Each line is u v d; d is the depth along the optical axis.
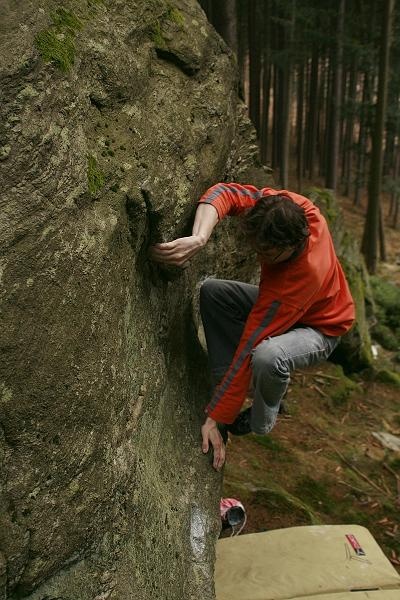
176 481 2.13
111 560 1.60
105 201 1.64
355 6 11.70
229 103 2.70
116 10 2.06
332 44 11.70
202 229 2.09
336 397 5.17
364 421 5.00
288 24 10.78
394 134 11.83
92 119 1.72
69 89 1.52
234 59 2.86
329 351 2.27
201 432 2.42
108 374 1.58
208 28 2.68
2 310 1.26
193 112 2.35
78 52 1.64
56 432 1.38
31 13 1.43
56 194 1.41
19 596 1.35
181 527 2.04
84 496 1.48
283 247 1.94
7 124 1.29
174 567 1.92
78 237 1.48
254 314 2.13
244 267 3.27
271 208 1.93
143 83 2.05
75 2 1.78
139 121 1.92
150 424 2.02
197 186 2.22
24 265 1.31
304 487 3.91
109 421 1.59
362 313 6.13
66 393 1.40
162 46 2.29
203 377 2.65
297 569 2.62
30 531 1.32
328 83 15.60
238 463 3.92
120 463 1.66
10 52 1.32
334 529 2.86
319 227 2.16
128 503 1.71
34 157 1.34
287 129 11.53
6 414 1.26
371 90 11.29
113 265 1.65
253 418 2.27
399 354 6.87
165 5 2.38
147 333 2.01
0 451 1.27
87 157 1.59
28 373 1.31
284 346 2.08
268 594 2.48
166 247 1.98
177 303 2.39
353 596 2.46
